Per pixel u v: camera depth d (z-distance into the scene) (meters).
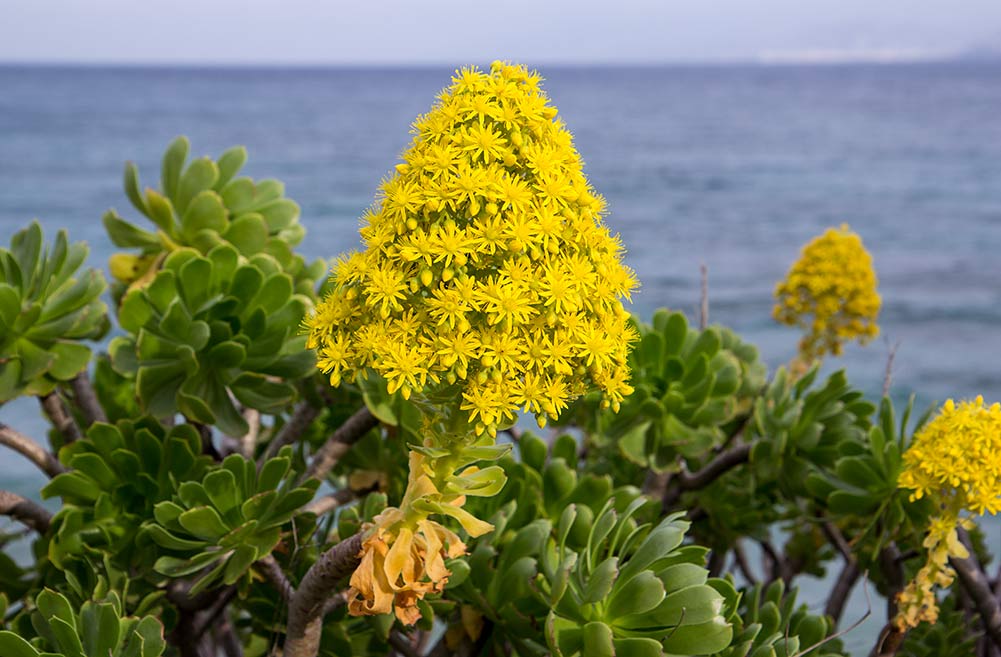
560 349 2.00
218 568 2.88
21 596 3.43
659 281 40.22
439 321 1.96
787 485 3.80
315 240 47.78
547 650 2.93
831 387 3.72
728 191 74.88
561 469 3.35
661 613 2.51
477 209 1.97
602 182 80.25
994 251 47.34
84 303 3.36
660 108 189.00
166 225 3.76
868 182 79.94
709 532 4.43
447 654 3.19
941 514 3.00
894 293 37.12
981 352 27.25
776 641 2.79
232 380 3.32
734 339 4.42
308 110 166.12
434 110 2.11
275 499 2.93
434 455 2.10
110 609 2.50
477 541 3.17
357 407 4.13
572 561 2.79
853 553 3.75
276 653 3.29
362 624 3.51
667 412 3.77
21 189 63.62
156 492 3.19
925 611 3.00
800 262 4.99
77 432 3.51
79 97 195.25
